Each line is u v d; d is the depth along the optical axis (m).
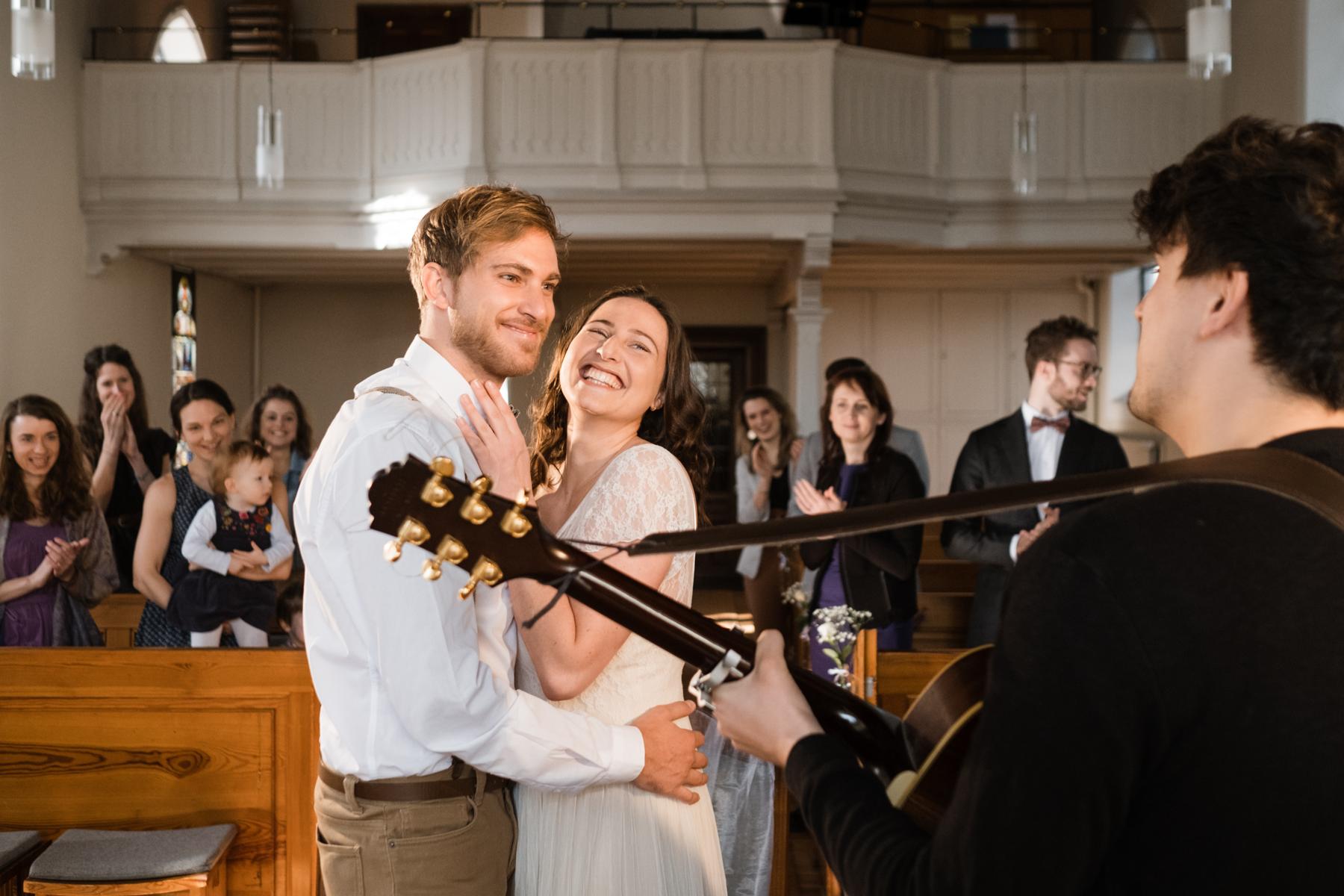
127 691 3.00
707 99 9.54
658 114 9.55
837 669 3.34
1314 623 0.85
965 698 1.06
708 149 9.54
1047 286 13.36
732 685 1.14
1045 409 4.00
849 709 1.17
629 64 9.55
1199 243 0.97
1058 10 13.91
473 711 1.64
